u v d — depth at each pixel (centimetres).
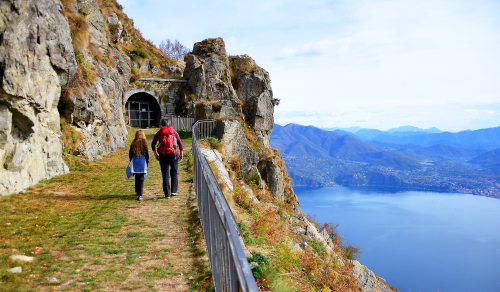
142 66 4194
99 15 1986
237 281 238
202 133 2494
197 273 390
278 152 4584
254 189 1934
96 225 569
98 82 1680
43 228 530
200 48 4559
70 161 1180
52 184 899
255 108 4362
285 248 691
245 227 718
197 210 670
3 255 394
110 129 1786
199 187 625
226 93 4206
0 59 631
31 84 764
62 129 1218
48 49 884
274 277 471
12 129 740
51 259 406
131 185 955
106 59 1983
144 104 4088
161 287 349
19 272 354
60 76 1016
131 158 772
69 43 1075
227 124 2622
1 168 706
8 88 655
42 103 838
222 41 4653
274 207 1647
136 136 782
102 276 366
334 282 808
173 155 790
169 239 512
